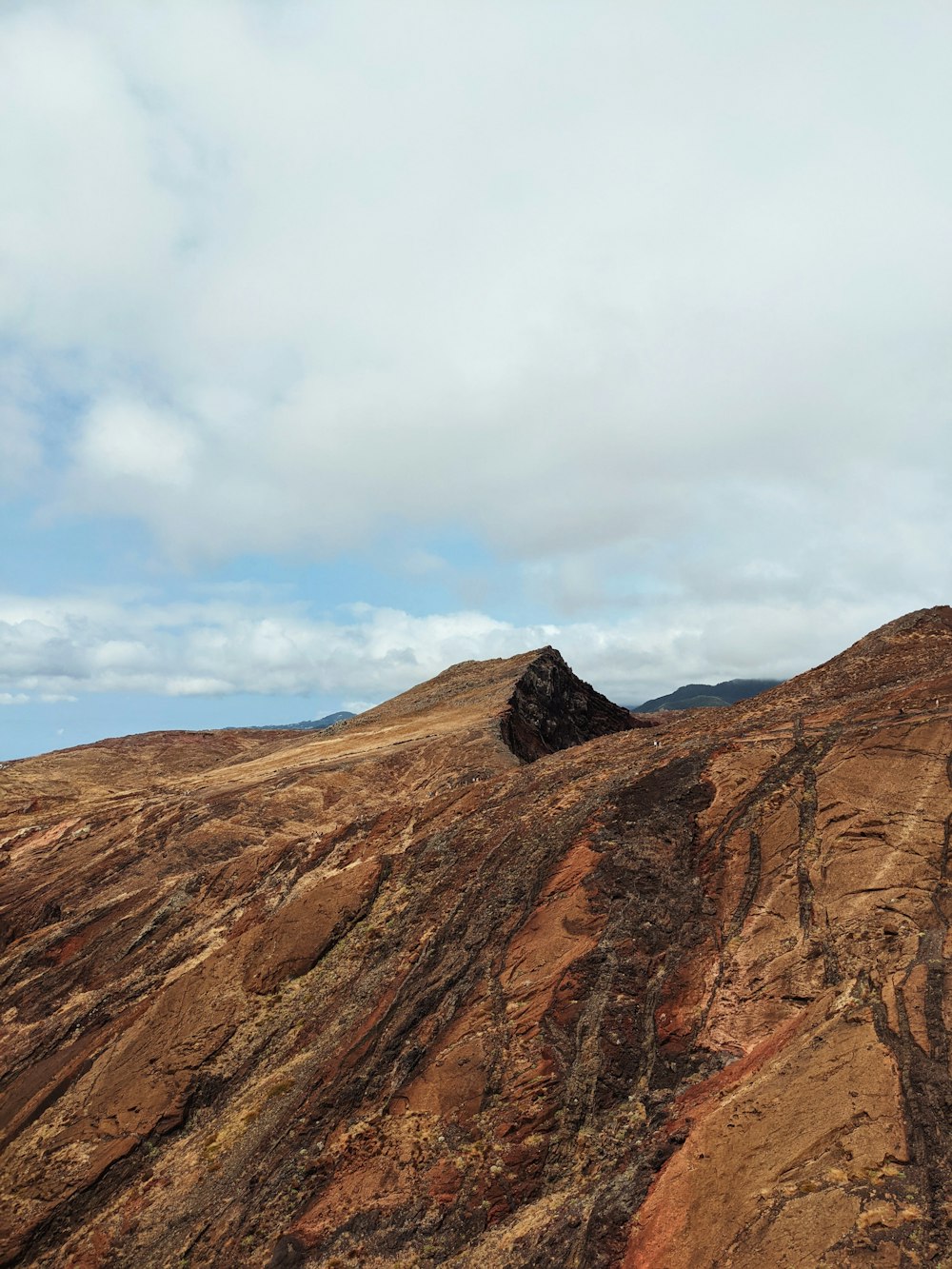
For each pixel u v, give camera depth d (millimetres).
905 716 19750
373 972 20500
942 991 11438
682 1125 12078
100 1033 22250
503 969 18156
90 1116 19109
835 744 19891
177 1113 18469
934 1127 9453
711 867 18219
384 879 24281
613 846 20125
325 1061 17922
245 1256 13914
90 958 27062
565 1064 14625
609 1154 12602
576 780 25734
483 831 24688
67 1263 15594
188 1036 20562
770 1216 9344
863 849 16078
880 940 13781
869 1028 11234
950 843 15156
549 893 19781
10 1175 18141
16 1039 23969
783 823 18141
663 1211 10516
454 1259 11961
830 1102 10383
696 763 22375
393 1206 13406
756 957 15305
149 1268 14633
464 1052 16016
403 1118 15359
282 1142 16078
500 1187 12906
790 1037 12492
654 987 15711
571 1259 10656
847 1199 8938
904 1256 8078
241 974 22219
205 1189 15945
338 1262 12727
